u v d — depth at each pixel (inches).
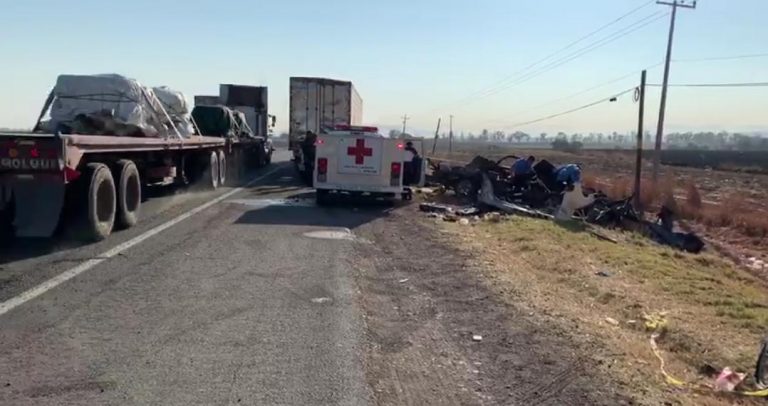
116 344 213.6
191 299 270.2
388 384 192.5
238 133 1058.1
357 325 245.1
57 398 172.1
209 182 768.9
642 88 1129.4
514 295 307.1
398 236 478.0
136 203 462.9
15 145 332.8
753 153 4638.3
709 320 293.0
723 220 908.0
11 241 378.6
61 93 506.3
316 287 300.5
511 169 809.5
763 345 217.0
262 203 647.1
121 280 297.0
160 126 556.1
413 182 818.8
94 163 392.2
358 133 655.1
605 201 745.6
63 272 307.7
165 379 186.9
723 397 198.2
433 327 251.6
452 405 180.9
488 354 223.1
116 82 515.8
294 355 210.2
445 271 357.1
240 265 339.9
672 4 1304.1
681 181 1739.7
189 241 402.3
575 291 336.2
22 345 209.6
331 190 651.5
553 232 549.6
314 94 1210.0
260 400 175.8
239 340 222.2
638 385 200.7
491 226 562.6
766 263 633.6
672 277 402.3
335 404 175.6
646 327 270.5
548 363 216.4
